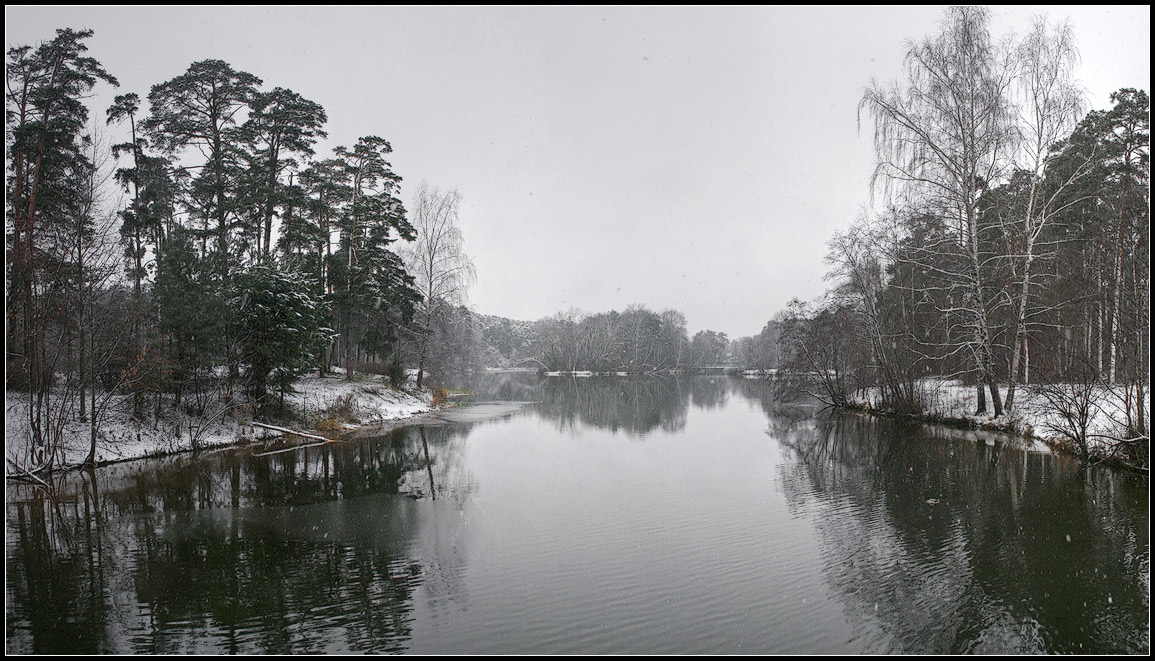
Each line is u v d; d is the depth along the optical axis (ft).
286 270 85.51
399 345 130.93
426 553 34.19
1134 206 53.31
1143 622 24.41
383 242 110.63
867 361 103.09
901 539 34.78
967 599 26.76
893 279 95.30
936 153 68.18
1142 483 45.24
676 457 63.31
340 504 45.24
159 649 23.67
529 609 26.68
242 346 77.77
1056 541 33.53
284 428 78.43
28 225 58.13
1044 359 68.03
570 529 38.19
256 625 25.61
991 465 53.72
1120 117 68.03
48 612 27.09
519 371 422.41
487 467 58.80
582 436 80.28
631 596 27.84
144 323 65.98
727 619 25.38
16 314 55.42
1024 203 71.46
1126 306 51.67
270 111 95.25
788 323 121.19
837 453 63.67
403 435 81.82
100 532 38.88
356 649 23.40
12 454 55.36
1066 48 60.39
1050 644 22.94
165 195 80.43
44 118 62.95
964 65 65.00
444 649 23.29
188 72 83.10
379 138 109.60
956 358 91.71
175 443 68.33
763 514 40.73
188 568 32.30
